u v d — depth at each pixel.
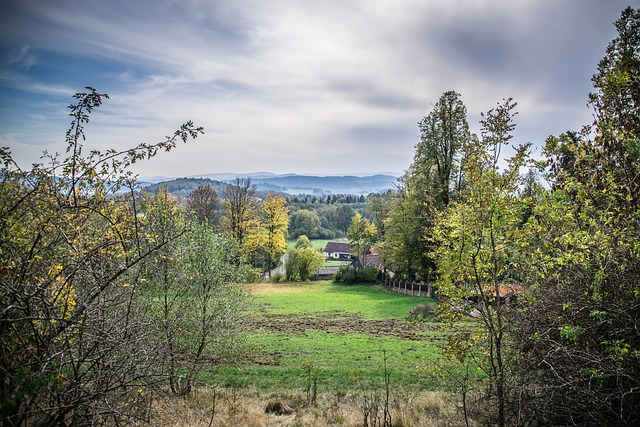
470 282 8.76
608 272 6.90
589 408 7.27
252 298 15.45
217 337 13.56
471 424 9.43
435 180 38.84
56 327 5.33
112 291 6.12
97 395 5.38
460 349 8.55
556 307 7.61
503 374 7.99
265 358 20.16
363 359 19.86
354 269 57.91
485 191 8.30
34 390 4.85
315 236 118.81
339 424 10.61
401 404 11.90
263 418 11.14
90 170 5.73
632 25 9.06
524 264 8.59
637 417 6.98
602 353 6.69
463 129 36.91
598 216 7.88
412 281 49.09
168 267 10.70
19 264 5.16
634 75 8.32
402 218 44.41
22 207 5.30
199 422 9.66
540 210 8.39
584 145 8.21
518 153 8.38
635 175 7.64
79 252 5.63
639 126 8.08
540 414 8.08
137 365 5.88
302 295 47.56
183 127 6.37
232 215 53.22
